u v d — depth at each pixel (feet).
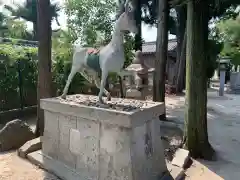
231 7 25.62
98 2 27.96
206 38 13.07
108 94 11.14
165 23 20.33
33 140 12.75
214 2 16.30
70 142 10.02
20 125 13.56
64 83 23.89
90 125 9.11
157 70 20.53
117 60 9.26
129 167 7.91
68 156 10.12
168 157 12.17
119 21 9.00
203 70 12.84
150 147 9.29
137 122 8.06
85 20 28.04
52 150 10.97
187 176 10.42
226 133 18.04
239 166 11.65
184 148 13.25
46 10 14.46
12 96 21.20
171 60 55.26
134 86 20.51
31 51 22.31
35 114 22.76
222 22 39.91
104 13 28.12
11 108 21.20
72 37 26.89
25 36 43.80
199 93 12.79
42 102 11.15
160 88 20.49
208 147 13.00
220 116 24.44
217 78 76.02
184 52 42.78
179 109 27.61
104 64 9.30
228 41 41.52
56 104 10.35
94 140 8.99
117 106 9.24
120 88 23.29
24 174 10.06
